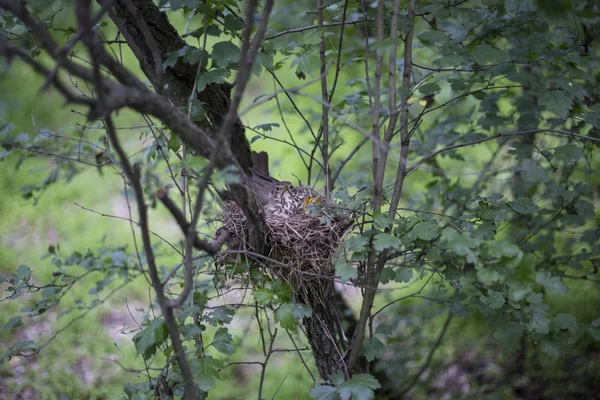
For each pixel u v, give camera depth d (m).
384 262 4.50
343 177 6.34
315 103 10.39
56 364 7.53
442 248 4.09
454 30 5.65
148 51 4.46
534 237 6.71
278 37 5.09
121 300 8.64
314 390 3.94
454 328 7.48
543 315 3.70
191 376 3.47
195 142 3.10
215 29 4.37
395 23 4.02
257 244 4.37
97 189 11.14
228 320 4.20
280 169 10.57
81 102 2.41
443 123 6.53
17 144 5.12
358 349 4.66
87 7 2.33
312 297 4.76
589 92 5.36
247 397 7.13
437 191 6.60
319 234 4.50
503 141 6.90
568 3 3.38
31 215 10.34
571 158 4.16
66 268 8.98
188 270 3.13
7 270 9.09
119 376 7.39
